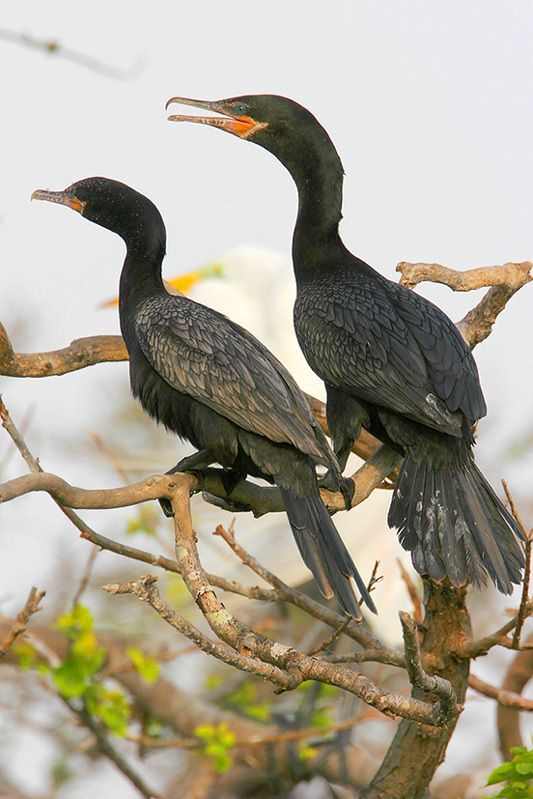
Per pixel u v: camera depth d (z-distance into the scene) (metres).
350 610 8.48
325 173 10.85
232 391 9.11
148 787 12.34
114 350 11.30
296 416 9.06
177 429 9.59
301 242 10.88
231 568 14.88
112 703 12.21
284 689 7.42
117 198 10.34
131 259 10.31
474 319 11.09
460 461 9.59
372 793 9.70
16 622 9.74
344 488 9.42
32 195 10.56
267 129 10.88
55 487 7.84
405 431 9.66
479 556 9.16
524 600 8.79
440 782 12.94
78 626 12.14
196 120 11.04
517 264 10.80
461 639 9.54
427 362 9.61
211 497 9.80
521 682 11.29
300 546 8.76
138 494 8.29
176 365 9.29
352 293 10.19
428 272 10.61
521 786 8.34
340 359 9.81
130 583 7.19
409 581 10.36
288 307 16.08
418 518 9.32
